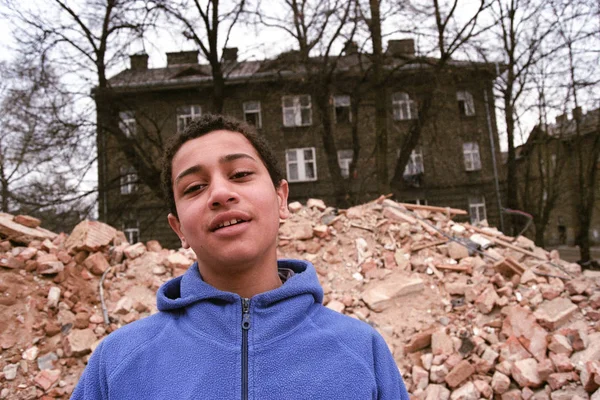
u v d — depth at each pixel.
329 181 17.25
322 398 1.07
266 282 1.35
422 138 17.19
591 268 12.84
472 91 13.91
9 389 3.01
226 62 13.89
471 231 5.40
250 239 1.22
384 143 12.37
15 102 9.61
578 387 2.83
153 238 15.55
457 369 3.07
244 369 1.13
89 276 4.01
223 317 1.24
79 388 1.22
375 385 1.18
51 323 3.48
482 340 3.36
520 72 13.04
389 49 13.35
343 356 1.18
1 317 3.35
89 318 3.63
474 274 4.29
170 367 1.12
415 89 12.27
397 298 3.98
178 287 1.53
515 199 14.65
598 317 3.46
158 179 12.13
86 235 4.27
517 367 3.01
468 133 17.56
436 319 3.77
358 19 10.70
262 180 1.33
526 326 3.33
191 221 1.25
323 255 4.80
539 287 3.95
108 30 10.73
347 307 3.98
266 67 12.99
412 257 4.70
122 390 1.10
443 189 17.62
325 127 13.00
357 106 13.09
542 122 14.77
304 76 12.66
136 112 13.02
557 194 15.20
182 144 1.44
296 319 1.27
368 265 4.56
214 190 1.22
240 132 1.48
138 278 4.22
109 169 13.99
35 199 10.71
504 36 13.18
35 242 4.21
